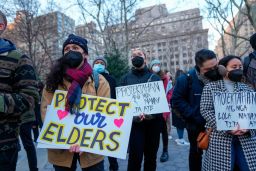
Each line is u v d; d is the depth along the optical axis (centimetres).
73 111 271
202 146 307
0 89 242
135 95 424
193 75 362
